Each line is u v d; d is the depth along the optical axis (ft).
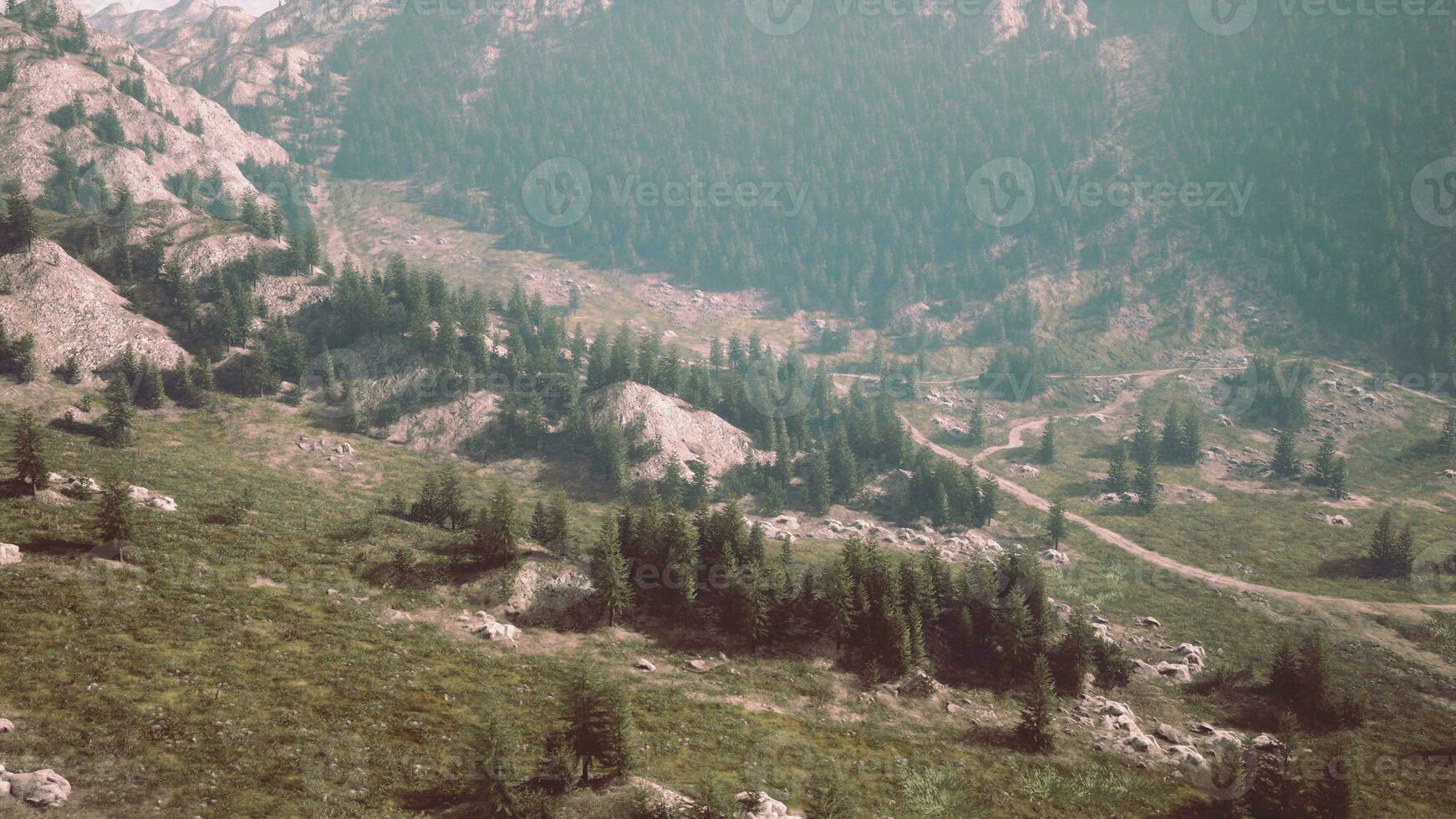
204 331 623.77
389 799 194.59
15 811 161.68
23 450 323.78
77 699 205.98
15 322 538.47
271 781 191.11
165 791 179.32
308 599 305.12
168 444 503.61
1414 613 471.62
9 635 227.61
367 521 390.01
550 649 316.60
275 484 469.16
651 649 329.52
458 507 423.64
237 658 248.11
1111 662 372.58
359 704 237.86
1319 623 460.96
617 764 218.38
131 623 252.21
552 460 612.29
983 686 343.67
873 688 323.98
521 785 201.36
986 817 238.48
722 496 604.49
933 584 379.35
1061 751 292.61
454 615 323.98
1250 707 358.43
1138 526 622.95
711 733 264.52
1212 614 472.85
